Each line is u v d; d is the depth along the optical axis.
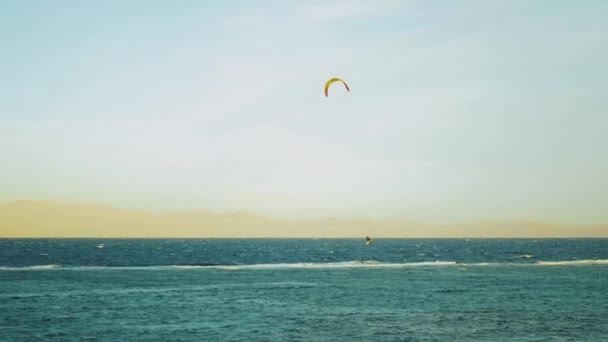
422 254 156.75
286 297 49.34
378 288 56.91
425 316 39.09
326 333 32.91
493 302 46.53
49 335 32.34
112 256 132.25
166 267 87.75
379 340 31.00
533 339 31.41
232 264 99.56
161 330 33.84
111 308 42.50
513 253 161.62
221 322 36.59
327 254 158.12
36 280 63.75
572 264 99.94
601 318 38.50
